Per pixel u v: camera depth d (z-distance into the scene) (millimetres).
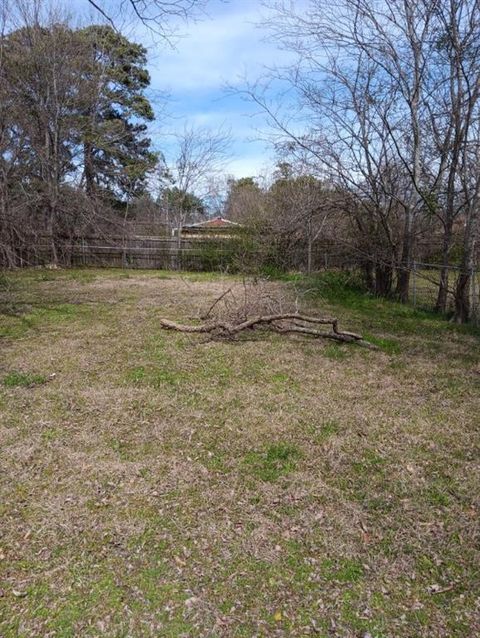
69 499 2670
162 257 16734
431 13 7984
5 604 1945
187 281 13109
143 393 4301
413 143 9102
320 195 10398
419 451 3289
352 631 1839
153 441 3393
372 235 10039
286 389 4469
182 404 4066
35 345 5891
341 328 7160
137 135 21094
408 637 1817
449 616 1915
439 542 2354
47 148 15320
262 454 3225
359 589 2051
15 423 3646
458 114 7801
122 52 17688
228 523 2482
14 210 12055
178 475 2943
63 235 16297
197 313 7984
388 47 8672
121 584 2064
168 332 6660
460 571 2162
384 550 2295
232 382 4633
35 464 3051
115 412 3877
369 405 4102
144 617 1897
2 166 11617
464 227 8516
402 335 6832
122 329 6844
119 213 21250
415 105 8695
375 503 2680
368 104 9094
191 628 1850
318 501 2693
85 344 5977
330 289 10586
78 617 1892
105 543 2318
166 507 2613
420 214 9586
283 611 1934
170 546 2305
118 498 2691
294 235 12516
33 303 8953
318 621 1886
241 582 2084
